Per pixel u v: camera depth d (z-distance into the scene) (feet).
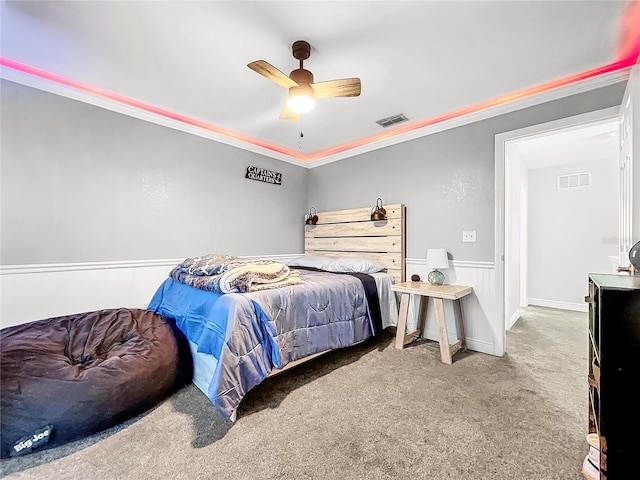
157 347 6.68
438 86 8.15
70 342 6.72
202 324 6.81
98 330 7.17
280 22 5.75
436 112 9.80
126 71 7.50
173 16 5.62
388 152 11.93
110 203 8.87
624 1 5.25
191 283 7.87
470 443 5.06
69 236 8.18
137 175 9.41
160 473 4.43
